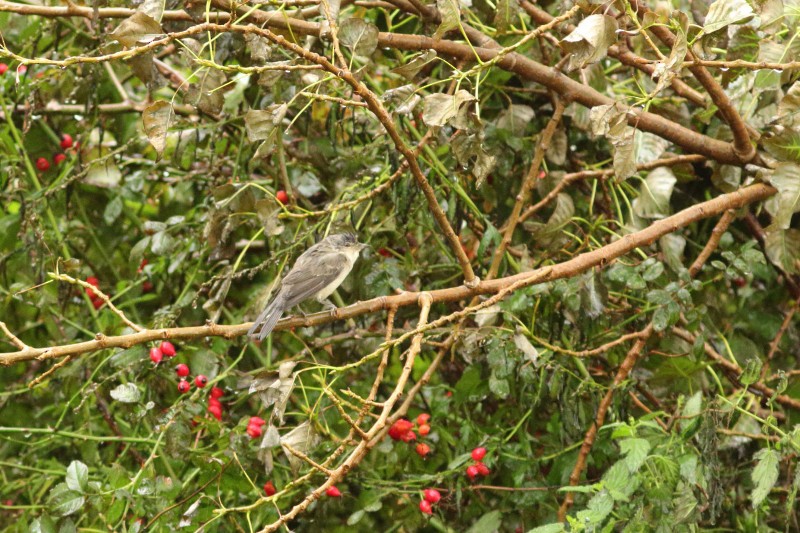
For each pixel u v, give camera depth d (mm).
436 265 10984
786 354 11594
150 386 10266
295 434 7812
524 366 9250
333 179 11328
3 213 12383
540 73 9719
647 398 10625
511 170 11203
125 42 7836
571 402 9352
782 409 10391
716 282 11125
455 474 9969
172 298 12062
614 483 7941
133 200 12266
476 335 9289
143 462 10438
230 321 11789
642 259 10695
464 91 7926
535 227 10750
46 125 12320
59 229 11883
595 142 11578
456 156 8266
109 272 12727
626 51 9609
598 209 11617
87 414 10781
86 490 8930
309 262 9172
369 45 8328
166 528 8977
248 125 8062
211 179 11586
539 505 9828
